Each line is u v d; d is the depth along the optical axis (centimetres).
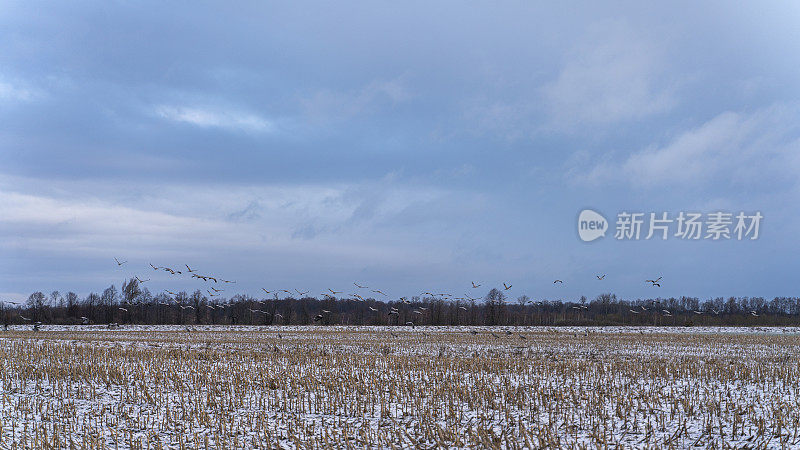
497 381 3155
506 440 2000
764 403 2597
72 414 2427
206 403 2633
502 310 11519
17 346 4656
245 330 7912
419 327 9044
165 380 3112
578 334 7169
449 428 2197
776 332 8288
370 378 3173
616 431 2184
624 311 11812
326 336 6675
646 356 4544
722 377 3234
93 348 4638
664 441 2061
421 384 3052
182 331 7556
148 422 2341
